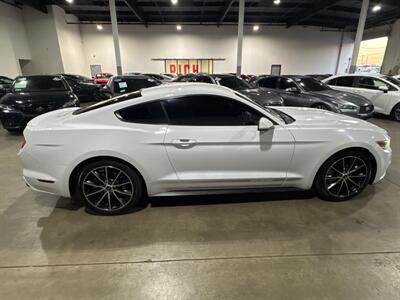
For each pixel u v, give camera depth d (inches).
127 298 65.2
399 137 216.2
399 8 640.4
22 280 70.6
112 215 101.3
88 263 76.6
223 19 761.6
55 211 105.0
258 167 99.2
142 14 690.8
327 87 278.4
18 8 615.2
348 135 101.4
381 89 284.5
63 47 680.4
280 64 845.8
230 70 837.2
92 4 638.5
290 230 91.9
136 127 92.7
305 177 103.3
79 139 91.2
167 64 824.3
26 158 93.7
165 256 79.5
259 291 67.1
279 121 99.3
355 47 546.3
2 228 93.7
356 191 110.2
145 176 96.0
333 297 65.3
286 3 620.7
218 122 95.7
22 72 667.4
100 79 658.2
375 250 81.9
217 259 78.2
